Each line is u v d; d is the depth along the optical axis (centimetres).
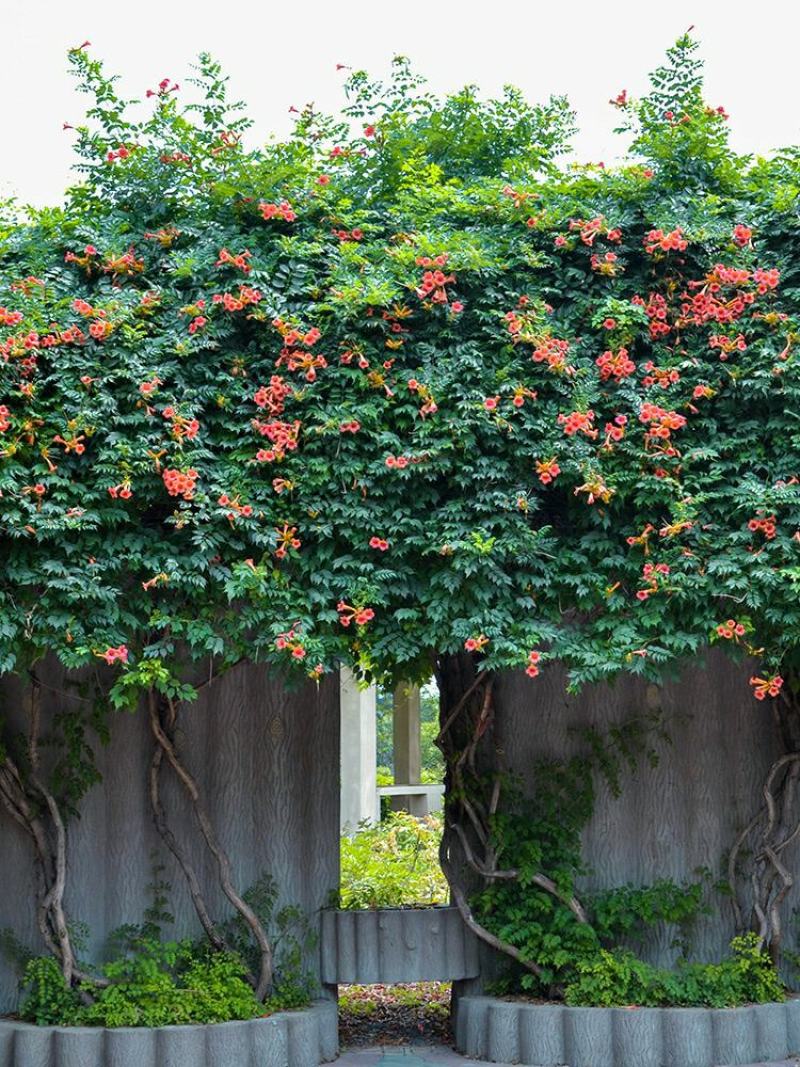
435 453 502
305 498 511
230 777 582
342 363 515
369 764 1200
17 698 565
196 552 500
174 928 569
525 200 547
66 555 495
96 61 546
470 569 496
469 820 593
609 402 522
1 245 532
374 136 595
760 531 506
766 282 511
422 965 572
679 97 568
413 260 528
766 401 521
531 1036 538
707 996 544
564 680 604
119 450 490
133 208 558
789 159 573
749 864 593
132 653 522
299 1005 555
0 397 491
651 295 538
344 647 512
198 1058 504
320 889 586
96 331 495
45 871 552
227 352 524
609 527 530
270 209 534
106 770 573
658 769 598
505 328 524
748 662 605
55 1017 524
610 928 580
